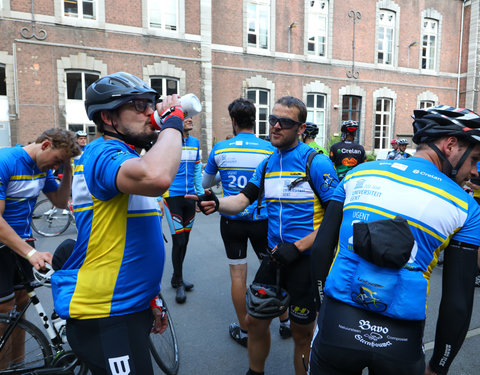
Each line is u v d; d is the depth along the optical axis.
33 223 5.93
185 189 3.57
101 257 1.26
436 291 3.69
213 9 13.53
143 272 1.30
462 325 1.11
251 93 14.66
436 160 1.22
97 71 11.78
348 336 1.13
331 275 1.24
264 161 2.15
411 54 17.27
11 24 10.48
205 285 3.78
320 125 16.02
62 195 2.30
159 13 12.39
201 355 2.54
